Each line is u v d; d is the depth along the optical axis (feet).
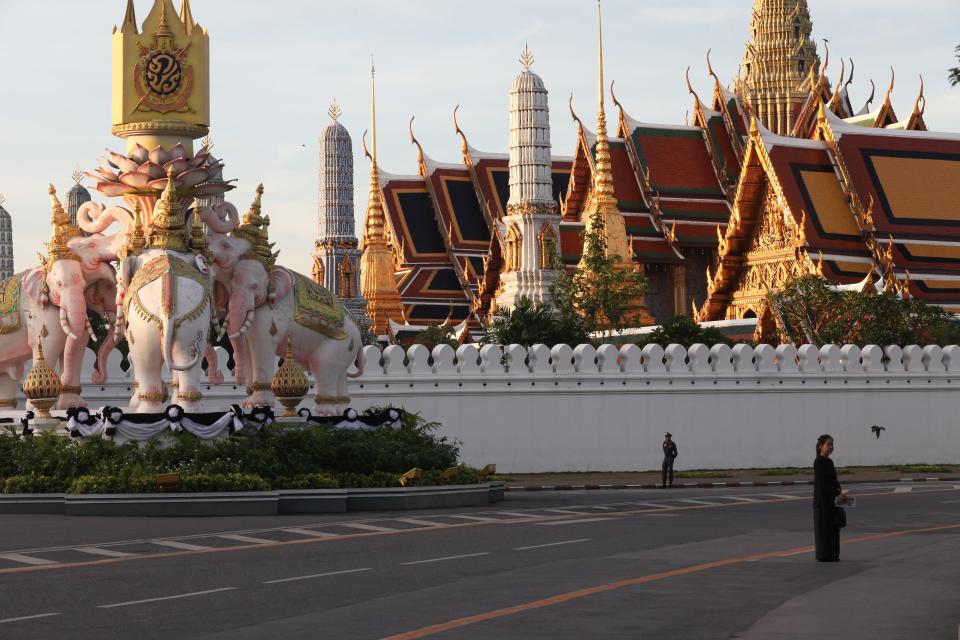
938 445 212.23
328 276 591.78
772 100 565.53
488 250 496.23
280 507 116.26
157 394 118.93
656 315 433.89
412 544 93.09
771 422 202.39
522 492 159.74
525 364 192.03
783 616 62.85
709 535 100.32
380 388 183.83
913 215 345.72
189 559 83.97
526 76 411.54
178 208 121.70
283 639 57.93
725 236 368.48
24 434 122.21
